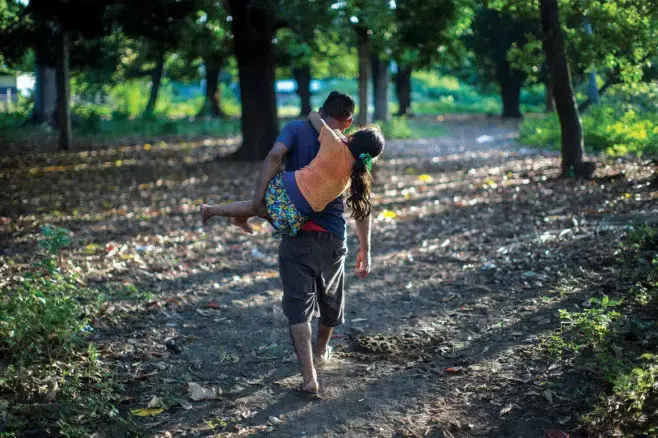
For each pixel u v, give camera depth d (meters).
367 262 4.41
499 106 55.91
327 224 3.99
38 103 29.36
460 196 11.22
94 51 22.55
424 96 68.69
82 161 18.19
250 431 3.68
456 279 6.34
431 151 20.30
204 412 3.91
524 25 31.94
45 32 17.08
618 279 5.42
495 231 8.10
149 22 16.34
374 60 31.61
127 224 9.52
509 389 3.96
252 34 16.94
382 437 3.58
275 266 7.30
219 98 42.00
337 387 4.19
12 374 4.07
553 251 6.63
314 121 3.97
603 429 3.33
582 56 11.94
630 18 11.59
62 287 5.32
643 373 3.60
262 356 4.79
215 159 18.14
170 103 50.41
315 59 33.50
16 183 13.79
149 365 4.58
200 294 6.26
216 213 4.11
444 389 4.06
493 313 5.29
